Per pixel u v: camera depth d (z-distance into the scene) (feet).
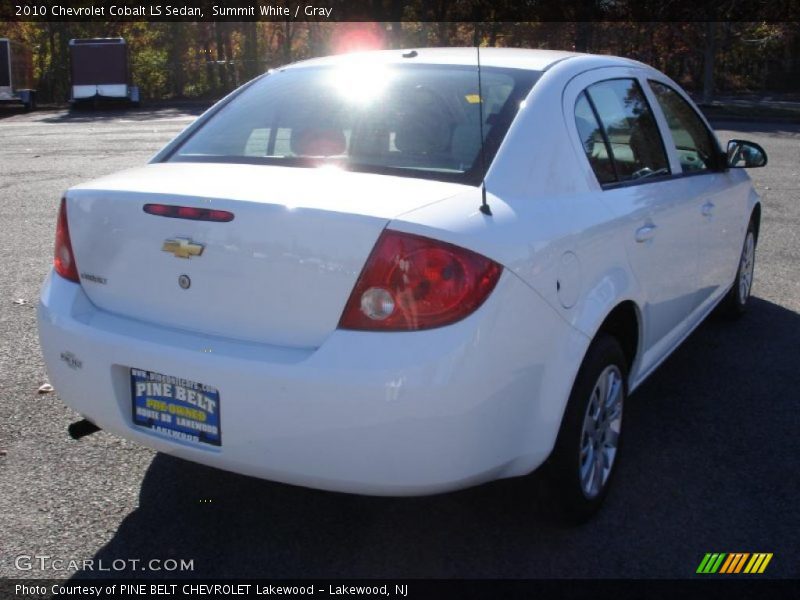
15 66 107.96
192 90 146.92
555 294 9.61
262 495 11.60
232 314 9.19
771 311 20.30
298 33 151.74
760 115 94.79
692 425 13.96
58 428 13.46
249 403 8.82
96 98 107.96
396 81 11.73
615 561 10.16
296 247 8.79
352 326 8.61
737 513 11.27
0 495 11.45
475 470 8.89
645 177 12.89
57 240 10.68
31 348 17.04
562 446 10.19
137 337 9.53
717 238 15.60
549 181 10.39
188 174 10.37
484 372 8.68
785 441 13.42
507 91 11.09
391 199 9.06
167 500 11.44
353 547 10.41
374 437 8.48
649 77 14.42
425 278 8.52
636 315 11.96
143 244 9.66
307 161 10.75
